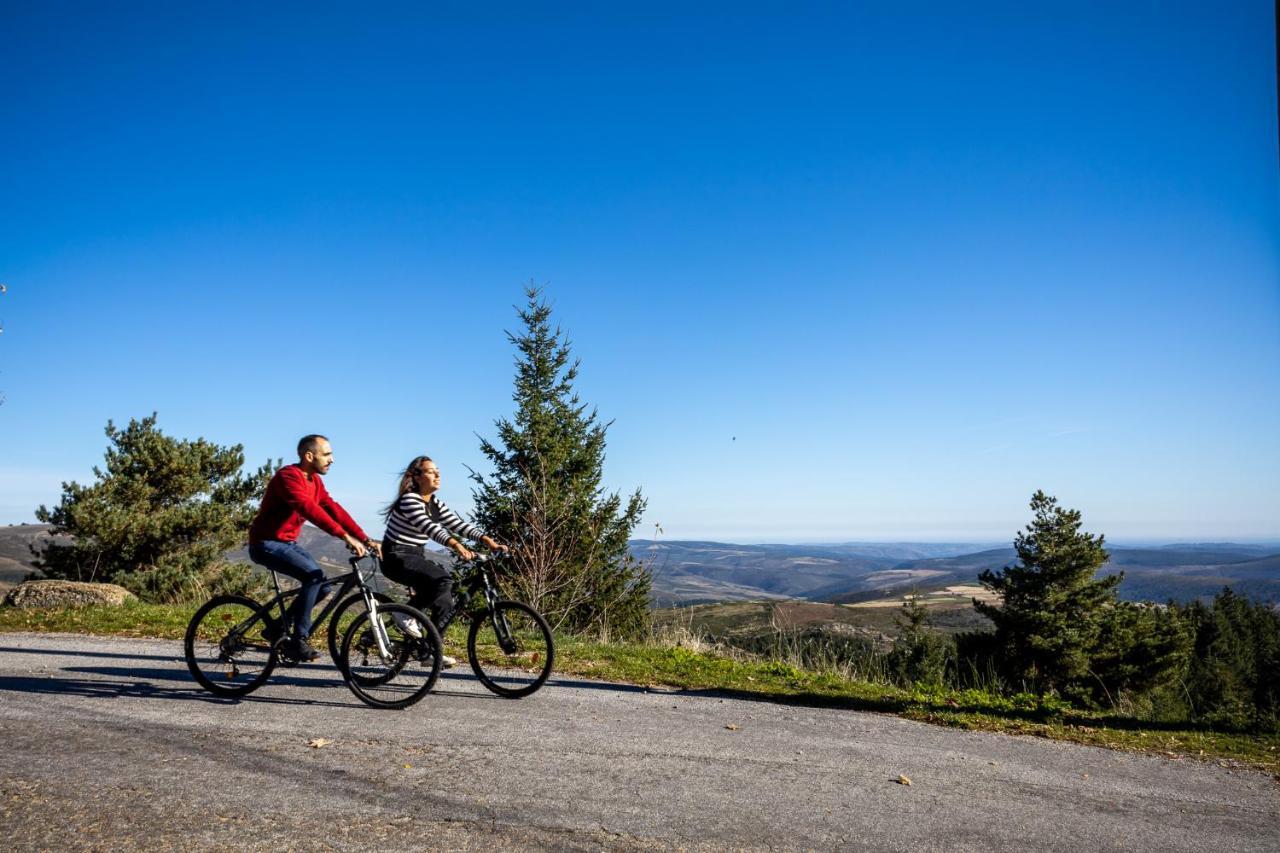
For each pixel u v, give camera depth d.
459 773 4.73
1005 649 38.56
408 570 6.57
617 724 6.13
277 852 3.56
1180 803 5.06
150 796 4.15
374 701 6.22
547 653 6.89
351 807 4.12
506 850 3.71
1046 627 38.16
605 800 4.43
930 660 30.72
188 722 5.57
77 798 4.07
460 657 8.16
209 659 6.47
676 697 7.36
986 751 6.04
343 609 6.52
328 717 5.86
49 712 5.71
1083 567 39.59
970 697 7.88
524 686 7.19
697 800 4.53
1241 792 5.41
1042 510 41.00
